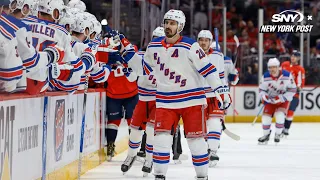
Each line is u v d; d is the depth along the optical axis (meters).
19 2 10.10
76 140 14.14
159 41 12.18
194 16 40.81
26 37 9.79
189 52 11.90
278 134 24.34
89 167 15.88
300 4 43.03
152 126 14.57
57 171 12.30
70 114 13.41
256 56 38.97
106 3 29.36
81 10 15.62
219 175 15.30
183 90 12.03
